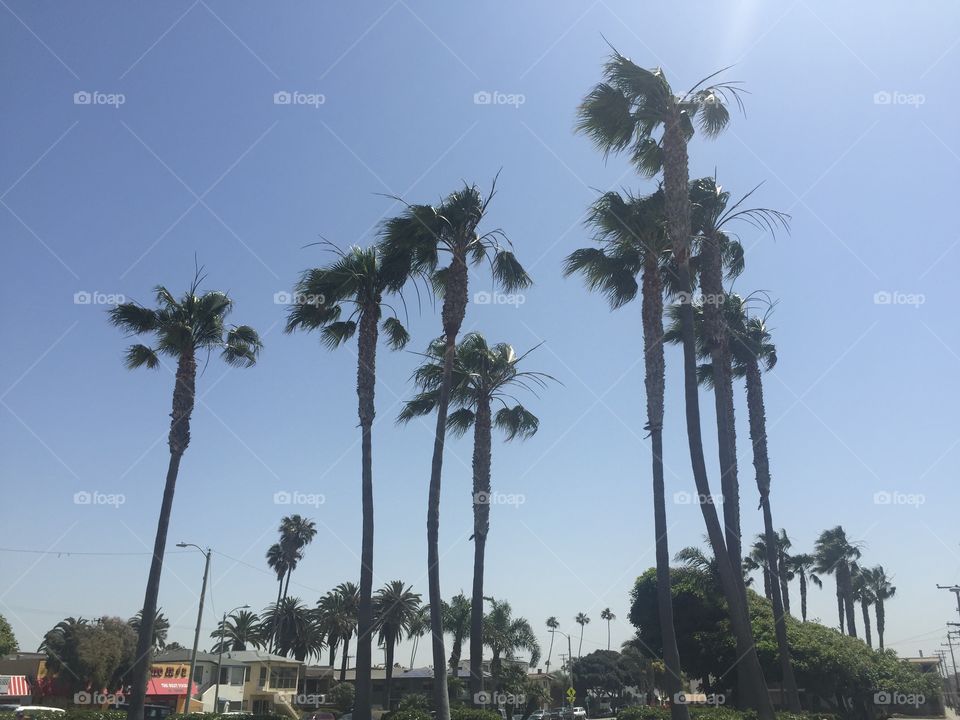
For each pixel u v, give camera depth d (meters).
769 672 33.59
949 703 89.56
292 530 94.75
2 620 55.06
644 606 39.56
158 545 25.89
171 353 29.00
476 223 24.44
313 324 26.27
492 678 71.44
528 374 28.83
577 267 24.52
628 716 27.62
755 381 33.19
